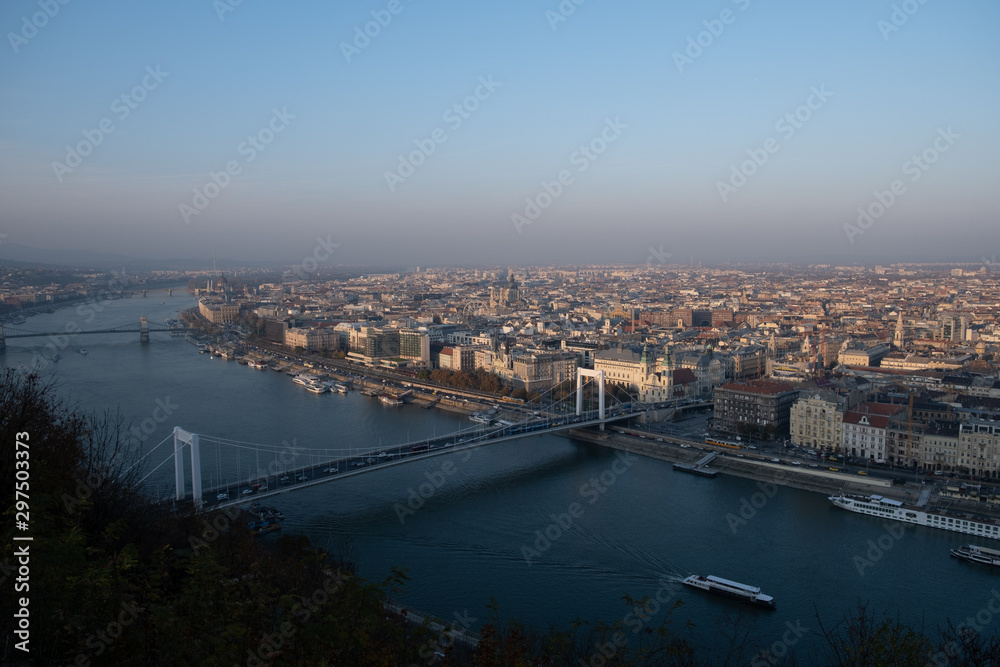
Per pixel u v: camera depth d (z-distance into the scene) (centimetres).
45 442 15250
